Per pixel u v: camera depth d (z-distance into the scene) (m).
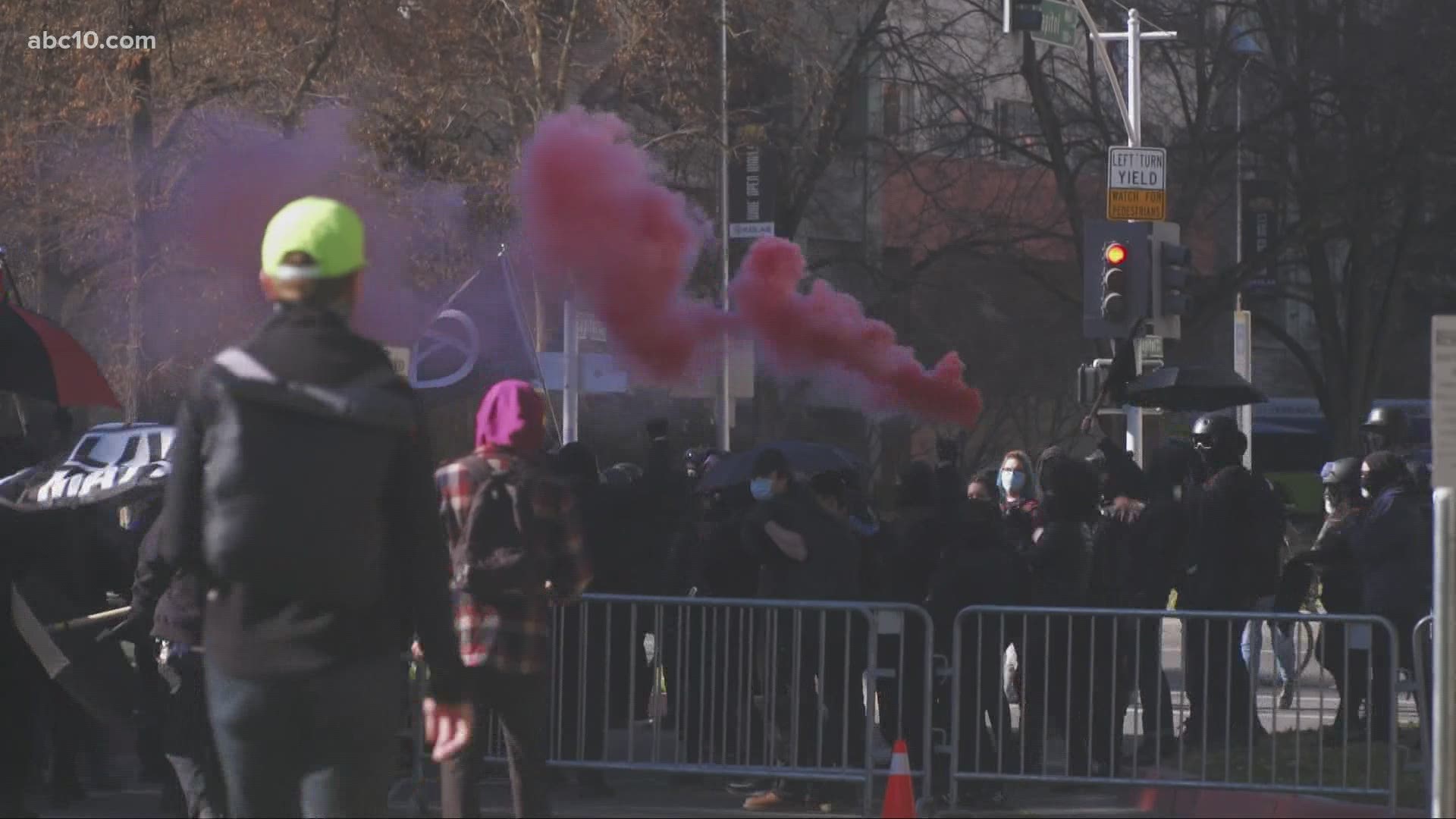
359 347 17.22
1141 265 68.50
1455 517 26.89
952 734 37.81
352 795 17.12
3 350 37.16
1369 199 139.38
